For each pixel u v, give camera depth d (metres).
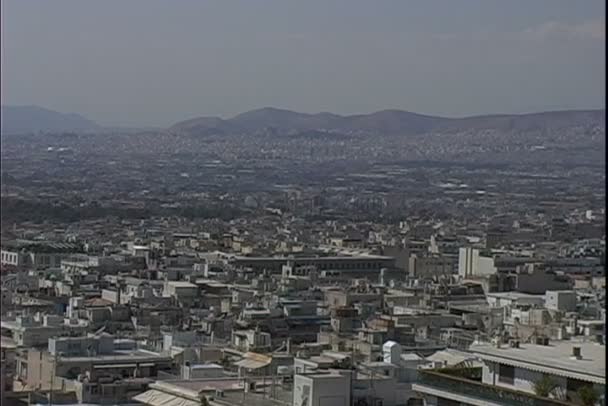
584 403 184.25
